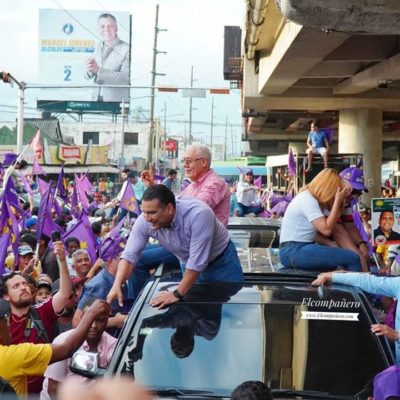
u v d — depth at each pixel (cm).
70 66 9006
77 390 191
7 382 430
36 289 716
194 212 509
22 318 541
